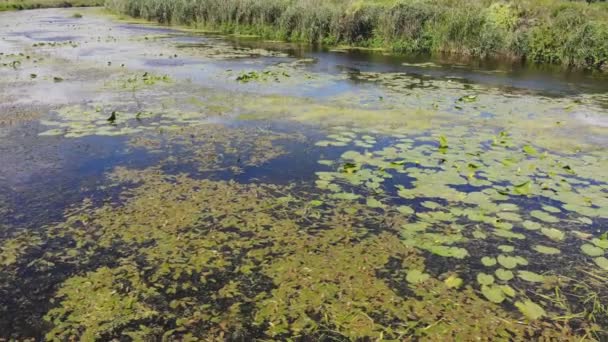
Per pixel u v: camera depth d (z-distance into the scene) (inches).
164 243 155.6
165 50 572.4
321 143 247.0
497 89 401.7
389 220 172.7
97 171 210.1
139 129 265.9
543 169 220.1
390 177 208.1
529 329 120.6
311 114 304.2
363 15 674.8
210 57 528.7
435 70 490.6
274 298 130.3
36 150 233.3
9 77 397.7
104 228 164.1
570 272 145.6
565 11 597.3
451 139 258.5
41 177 203.5
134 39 669.3
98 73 423.8
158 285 135.3
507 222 172.7
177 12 872.9
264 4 748.6
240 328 119.3
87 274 139.8
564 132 278.7
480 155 234.4
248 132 265.9
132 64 474.3
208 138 254.4
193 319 122.3
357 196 190.2
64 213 173.6
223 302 128.6
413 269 144.1
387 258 149.6
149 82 386.9
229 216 173.0
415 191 193.9
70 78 399.9
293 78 422.6
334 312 125.2
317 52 596.1
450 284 137.4
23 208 177.0
